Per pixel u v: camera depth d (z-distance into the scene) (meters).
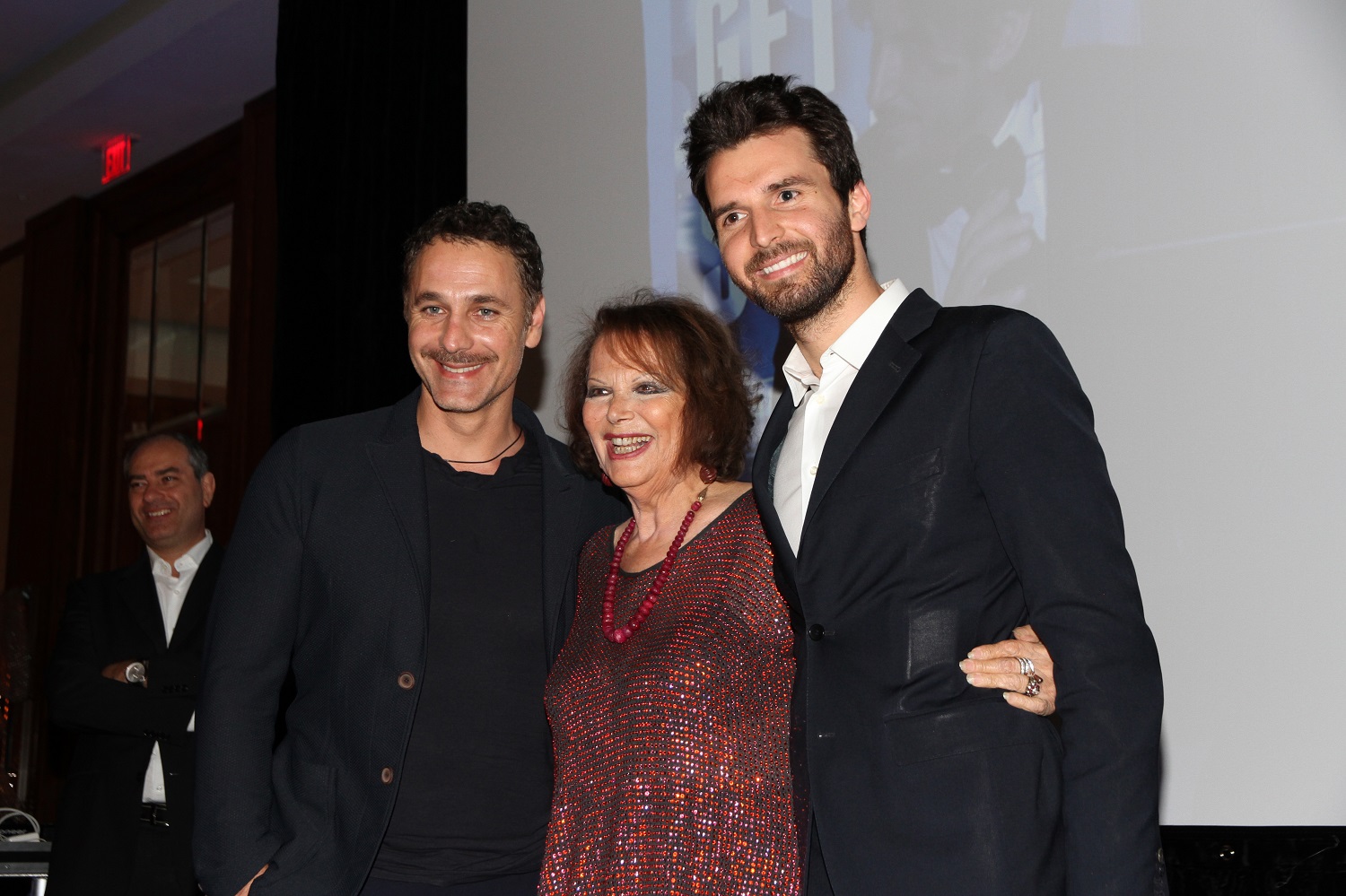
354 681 2.01
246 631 2.06
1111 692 1.41
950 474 1.57
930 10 2.95
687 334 2.03
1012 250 2.77
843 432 1.65
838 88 3.11
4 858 3.62
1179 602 2.50
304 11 4.87
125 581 3.67
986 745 1.50
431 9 4.45
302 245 4.72
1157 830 1.41
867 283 1.82
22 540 6.96
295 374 4.68
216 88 5.72
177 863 3.27
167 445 3.77
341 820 1.96
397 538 2.06
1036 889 1.46
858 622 1.59
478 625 2.06
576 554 2.15
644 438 2.00
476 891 1.97
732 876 1.72
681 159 3.47
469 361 2.09
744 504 1.96
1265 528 2.40
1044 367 1.57
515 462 2.22
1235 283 2.46
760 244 1.76
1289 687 2.36
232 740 2.01
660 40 3.56
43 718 6.39
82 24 5.82
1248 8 2.48
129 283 6.84
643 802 1.78
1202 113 2.53
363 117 4.61
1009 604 1.59
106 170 6.33
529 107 3.95
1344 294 2.33
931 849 1.48
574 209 3.76
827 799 1.56
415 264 2.15
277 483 2.12
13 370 7.53
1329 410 2.33
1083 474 1.50
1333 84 2.37
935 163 2.91
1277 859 2.41
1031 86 2.77
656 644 1.86
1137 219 2.59
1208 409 2.48
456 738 2.01
